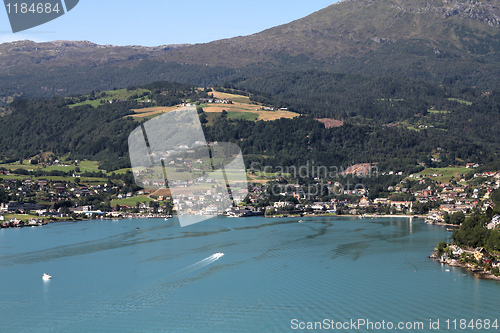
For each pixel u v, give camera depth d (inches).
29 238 7071.9
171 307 3467.0
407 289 3858.3
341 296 3676.2
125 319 3240.7
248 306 3459.6
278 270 4525.1
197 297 3688.5
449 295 3693.4
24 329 3117.6
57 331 3063.5
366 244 6107.3
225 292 3801.7
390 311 3339.1
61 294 3843.5
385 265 4751.5
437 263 4847.4
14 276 4473.4
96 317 3302.2
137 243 6343.5
